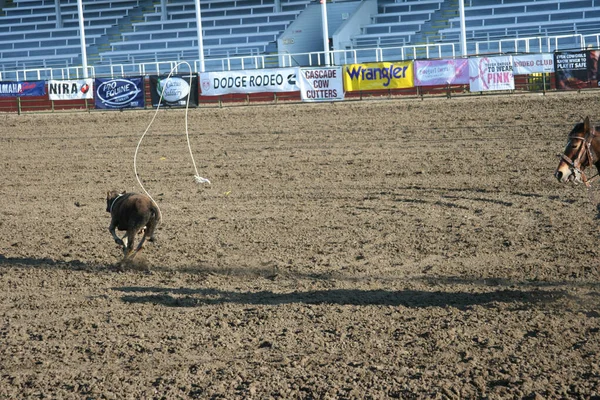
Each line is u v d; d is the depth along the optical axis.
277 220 14.52
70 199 17.48
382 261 11.52
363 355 7.88
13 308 9.96
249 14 56.16
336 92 33.88
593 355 7.62
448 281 10.39
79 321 9.28
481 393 6.94
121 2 60.56
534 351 7.78
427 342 8.14
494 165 18.73
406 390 7.02
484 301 9.48
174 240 13.32
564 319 8.63
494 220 13.65
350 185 17.50
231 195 17.08
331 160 20.77
